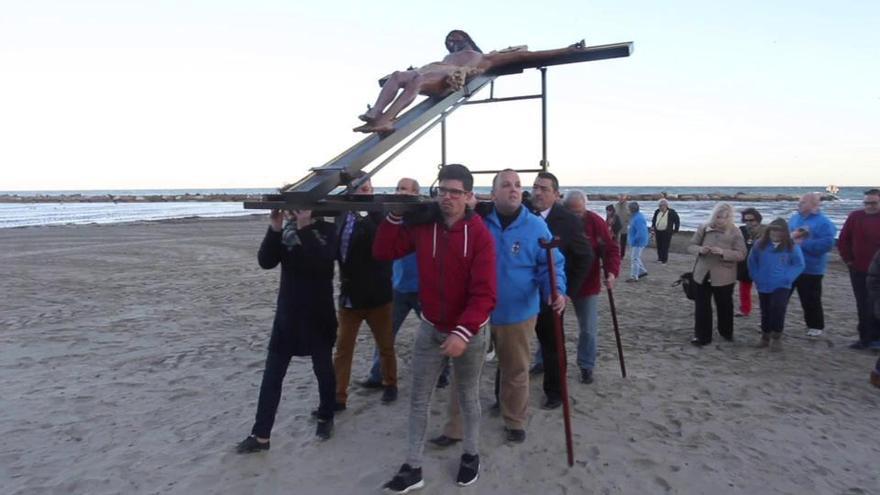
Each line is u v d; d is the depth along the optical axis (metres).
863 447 4.06
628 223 15.66
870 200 6.36
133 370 5.78
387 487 3.43
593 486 3.50
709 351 6.46
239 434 4.25
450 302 3.34
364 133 3.63
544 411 4.64
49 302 9.47
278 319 3.99
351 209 3.25
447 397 4.97
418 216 3.38
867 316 6.46
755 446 4.05
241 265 14.58
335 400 4.41
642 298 9.98
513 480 3.57
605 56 4.75
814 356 6.27
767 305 6.50
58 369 5.80
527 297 3.90
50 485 3.53
